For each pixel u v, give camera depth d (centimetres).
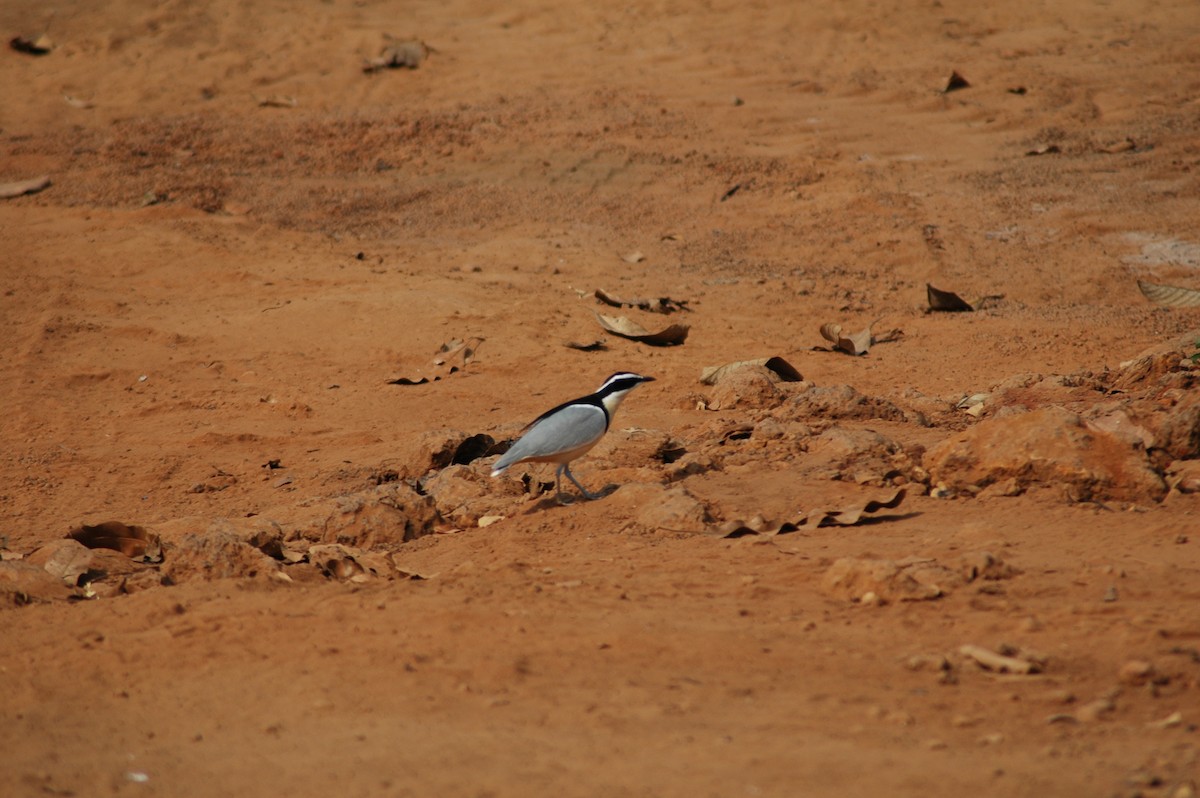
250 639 748
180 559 977
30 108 3341
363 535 1079
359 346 1880
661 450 1221
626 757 548
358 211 2703
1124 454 992
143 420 1627
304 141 3111
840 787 507
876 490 1041
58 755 595
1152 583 770
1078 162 2777
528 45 3728
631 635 718
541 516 1041
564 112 3222
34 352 1847
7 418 1620
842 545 904
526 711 614
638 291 2184
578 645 706
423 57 3612
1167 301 1977
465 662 686
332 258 2352
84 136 3141
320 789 532
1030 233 2444
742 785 511
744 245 2475
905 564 815
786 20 3738
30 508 1321
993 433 1038
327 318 1983
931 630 720
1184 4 3719
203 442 1523
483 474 1213
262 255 2358
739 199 2694
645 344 1900
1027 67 3309
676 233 2550
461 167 2939
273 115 3312
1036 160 2805
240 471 1424
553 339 1897
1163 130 2898
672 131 3070
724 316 2059
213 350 1878
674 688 639
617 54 3622
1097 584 777
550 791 515
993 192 2644
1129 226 2439
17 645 768
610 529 1002
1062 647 680
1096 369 1680
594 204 2711
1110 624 704
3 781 557
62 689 690
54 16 3925
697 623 744
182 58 3672
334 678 676
